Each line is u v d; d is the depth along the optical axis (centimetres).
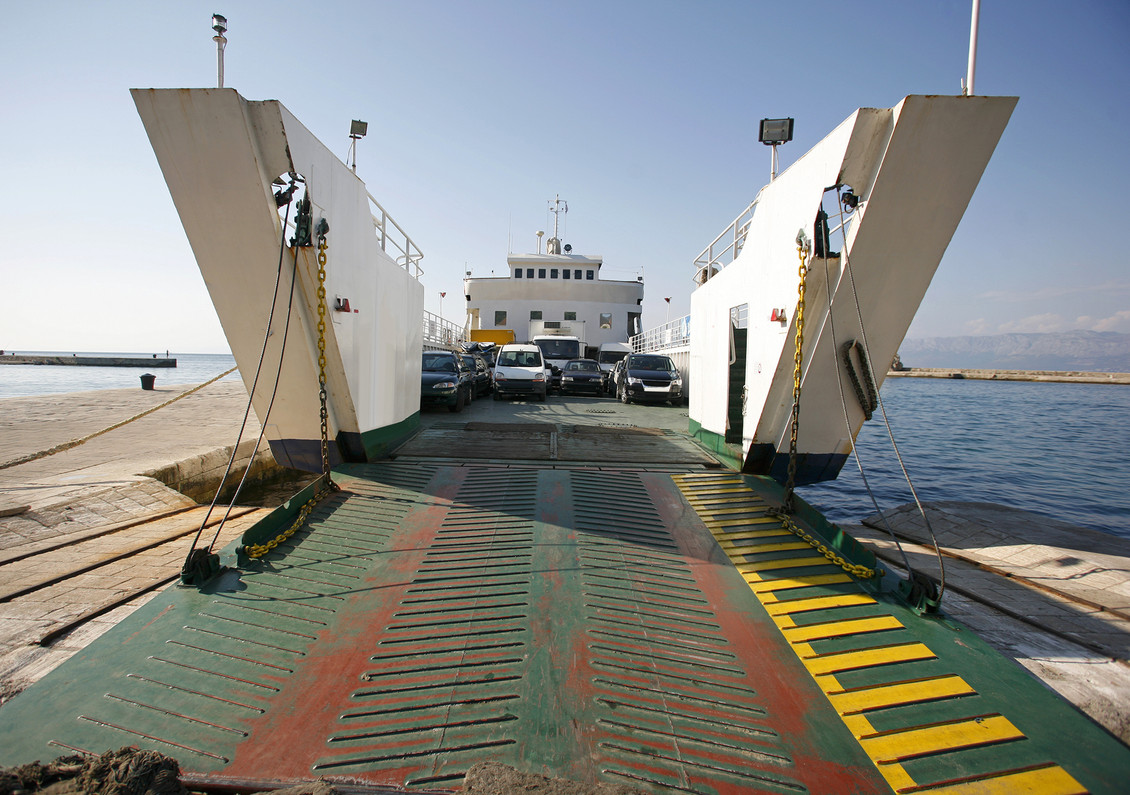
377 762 286
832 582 462
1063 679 391
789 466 570
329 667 352
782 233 562
